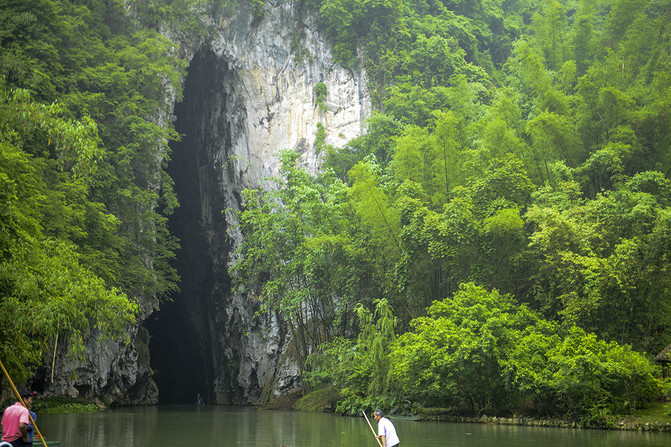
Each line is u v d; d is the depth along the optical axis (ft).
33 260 61.93
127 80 142.31
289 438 66.95
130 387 145.69
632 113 110.73
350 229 127.24
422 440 62.44
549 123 110.01
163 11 169.37
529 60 124.26
